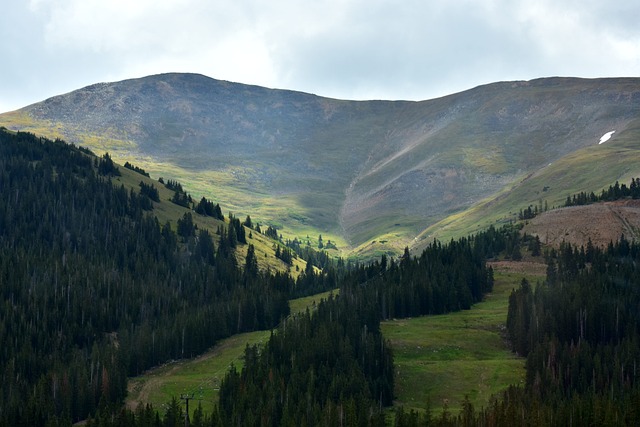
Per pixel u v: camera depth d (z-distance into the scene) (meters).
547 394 162.88
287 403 162.38
